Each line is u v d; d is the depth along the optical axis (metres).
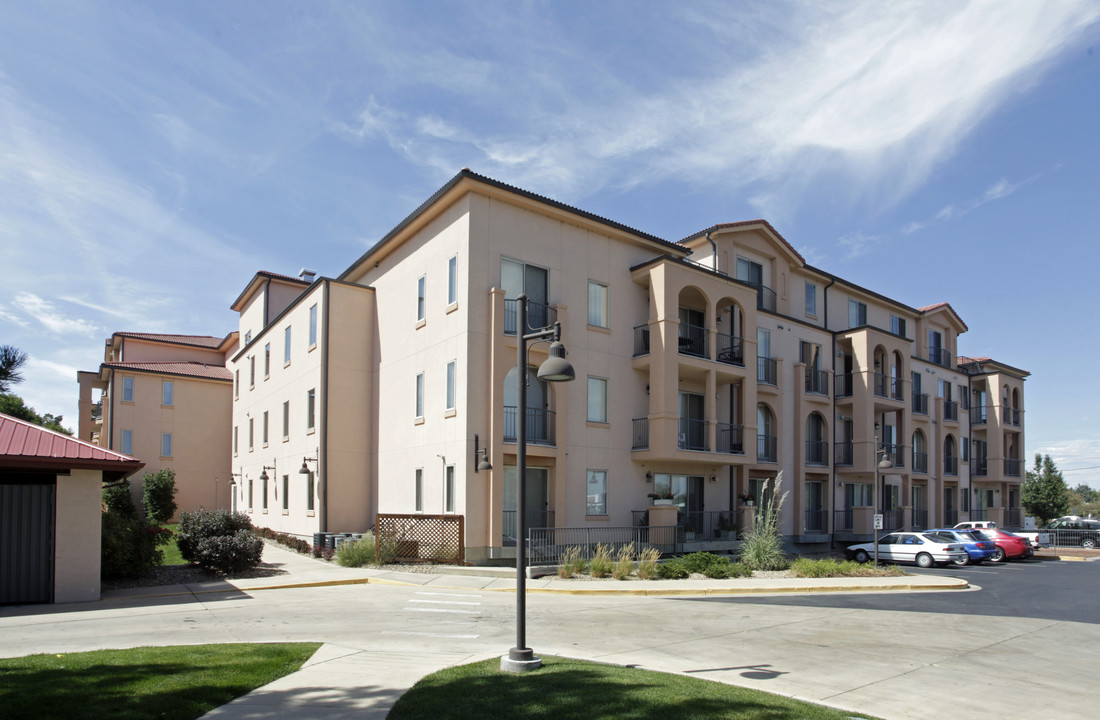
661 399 23.95
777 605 15.93
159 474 38.62
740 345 27.41
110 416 40.34
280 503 29.98
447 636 11.47
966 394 44.28
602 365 24.14
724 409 27.86
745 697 7.82
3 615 13.00
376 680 8.34
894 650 11.18
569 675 8.46
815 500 32.31
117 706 6.92
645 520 24.66
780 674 9.44
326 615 13.35
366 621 12.77
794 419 31.03
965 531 30.28
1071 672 9.97
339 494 25.41
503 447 21.06
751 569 21.97
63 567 14.49
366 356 26.75
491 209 21.89
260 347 34.84
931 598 17.61
